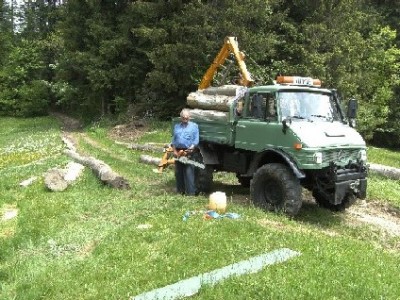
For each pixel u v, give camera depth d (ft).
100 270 22.91
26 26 186.09
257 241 24.99
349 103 35.40
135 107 99.19
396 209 37.14
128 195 39.24
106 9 110.32
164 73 89.86
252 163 35.12
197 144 38.63
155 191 41.09
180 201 34.30
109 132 90.94
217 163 39.50
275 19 91.66
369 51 99.35
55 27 148.36
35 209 35.04
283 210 31.96
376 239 30.71
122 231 28.04
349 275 20.59
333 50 91.30
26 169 52.39
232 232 26.50
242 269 21.31
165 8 93.30
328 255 22.95
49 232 29.91
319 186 32.89
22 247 28.43
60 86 129.29
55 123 122.52
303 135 31.83
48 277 22.93
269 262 22.04
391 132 107.86
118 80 103.71
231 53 43.52
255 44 85.35
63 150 63.46
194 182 39.22
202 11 84.99
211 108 38.83
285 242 24.82
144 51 96.32
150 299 19.20
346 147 32.55
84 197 38.40
